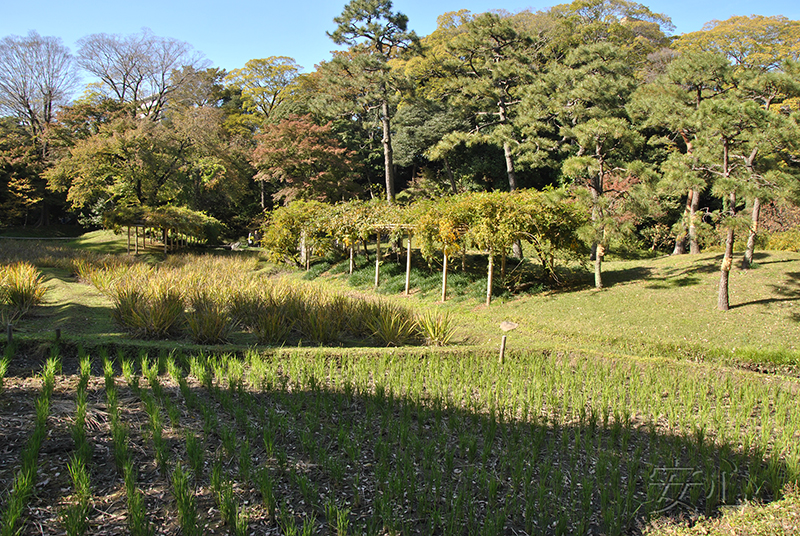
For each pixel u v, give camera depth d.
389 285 19.73
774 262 16.30
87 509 3.73
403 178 41.59
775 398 7.20
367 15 26.80
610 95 20.61
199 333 9.46
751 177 12.99
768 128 12.68
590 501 4.32
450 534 3.74
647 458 5.31
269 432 5.04
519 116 22.50
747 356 9.89
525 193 16.62
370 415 5.98
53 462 4.44
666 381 7.80
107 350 8.11
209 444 5.06
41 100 40.12
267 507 3.95
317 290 13.54
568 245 16.28
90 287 15.34
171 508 3.97
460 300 16.89
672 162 13.46
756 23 32.53
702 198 28.12
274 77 47.28
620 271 18.34
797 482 4.71
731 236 13.18
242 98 50.09
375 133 42.12
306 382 7.21
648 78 29.55
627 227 15.66
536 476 4.84
